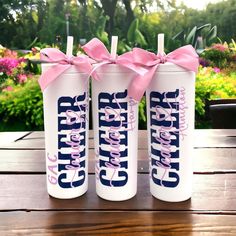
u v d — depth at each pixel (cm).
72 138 54
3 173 69
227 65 217
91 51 52
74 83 52
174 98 51
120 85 51
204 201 55
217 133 103
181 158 53
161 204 54
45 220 49
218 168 71
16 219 50
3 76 216
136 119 54
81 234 46
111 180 54
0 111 216
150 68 51
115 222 49
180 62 50
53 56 52
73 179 55
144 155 81
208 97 212
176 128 51
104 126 53
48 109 53
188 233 46
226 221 49
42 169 71
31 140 97
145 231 46
